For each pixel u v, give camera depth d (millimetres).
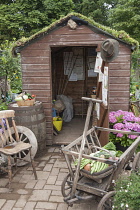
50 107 4594
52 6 12844
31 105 4059
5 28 13016
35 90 4570
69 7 13555
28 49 4430
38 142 4113
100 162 2498
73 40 4309
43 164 3891
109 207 2371
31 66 4488
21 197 2908
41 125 4141
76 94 7188
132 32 12008
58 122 5484
